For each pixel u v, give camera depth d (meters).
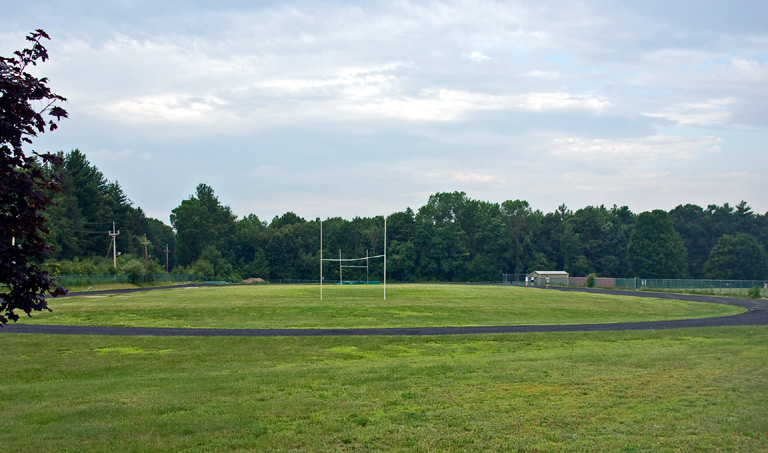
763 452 10.08
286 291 64.88
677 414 12.45
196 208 137.38
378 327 32.75
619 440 10.69
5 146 7.30
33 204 7.50
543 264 138.62
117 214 120.44
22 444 10.39
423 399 13.89
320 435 10.96
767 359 19.72
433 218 149.75
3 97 7.14
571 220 146.50
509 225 145.12
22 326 32.41
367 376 16.84
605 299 57.66
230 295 57.53
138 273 91.62
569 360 19.91
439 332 29.98
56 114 7.64
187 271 120.88
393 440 10.68
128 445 10.32
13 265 7.18
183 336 27.81
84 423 11.90
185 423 11.76
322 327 32.62
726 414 12.46
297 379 16.52
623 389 14.91
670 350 23.00
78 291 71.25
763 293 71.50
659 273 123.31
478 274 137.12
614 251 144.88
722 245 121.50
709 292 75.75
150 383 16.52
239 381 16.47
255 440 10.64
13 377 19.48
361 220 156.75
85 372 20.14
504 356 21.92
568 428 11.48
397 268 138.25
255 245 151.50
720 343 25.58
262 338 27.03
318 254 145.00
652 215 125.12
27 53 7.59
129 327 32.31
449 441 10.62
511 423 11.80
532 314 41.53
